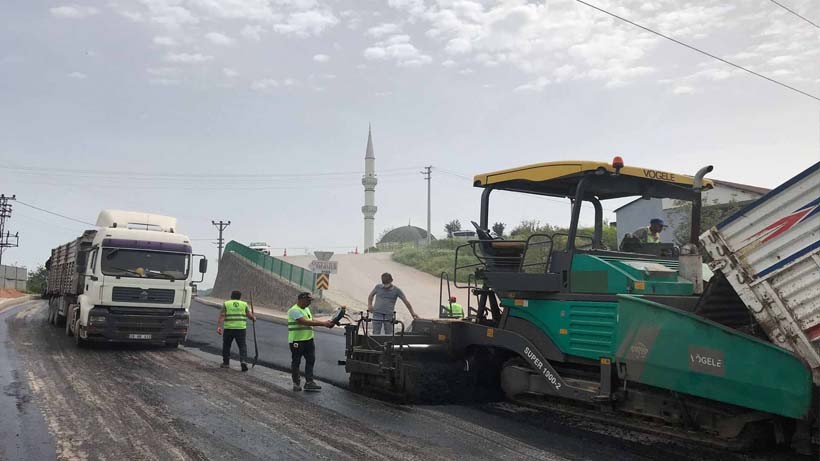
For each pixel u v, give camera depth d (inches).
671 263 295.3
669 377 232.8
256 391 351.6
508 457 224.1
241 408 301.6
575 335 275.9
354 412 298.2
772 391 205.6
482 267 340.8
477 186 335.0
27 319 860.6
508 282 306.0
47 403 301.1
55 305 768.3
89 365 437.7
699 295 265.0
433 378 324.5
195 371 426.9
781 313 211.0
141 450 225.5
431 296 1095.0
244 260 1644.9
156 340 553.9
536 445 239.8
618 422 271.7
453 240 1886.1
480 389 331.6
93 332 532.7
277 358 511.8
